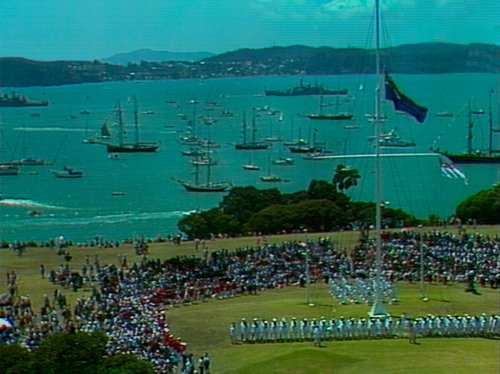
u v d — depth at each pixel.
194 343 97.50
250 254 144.50
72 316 108.19
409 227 176.88
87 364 78.31
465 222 180.12
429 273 129.62
